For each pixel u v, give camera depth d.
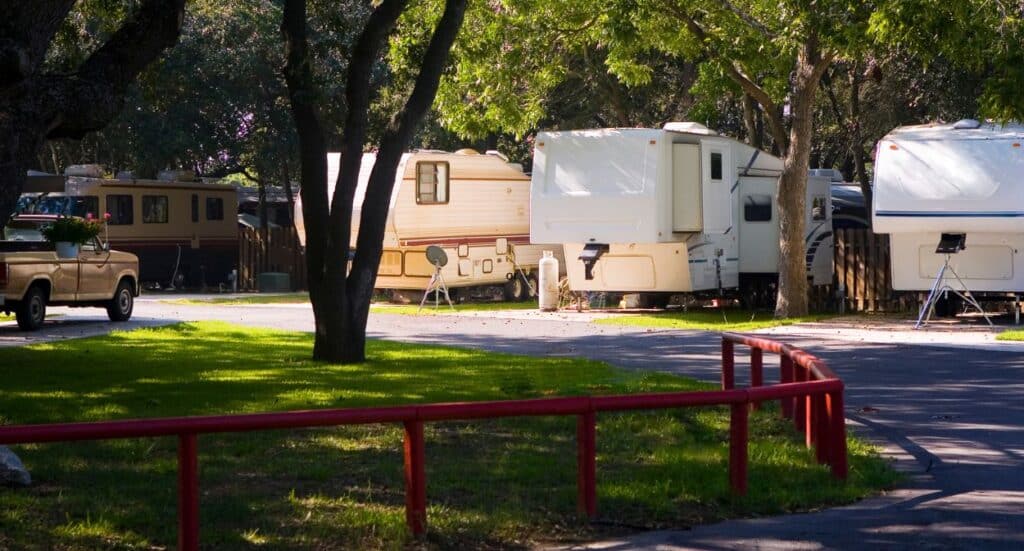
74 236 24.19
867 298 28.80
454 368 16.56
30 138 11.07
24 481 8.70
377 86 39.66
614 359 18.55
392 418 7.00
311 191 17.30
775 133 26.56
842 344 20.77
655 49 35.00
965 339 21.61
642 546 7.36
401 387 14.23
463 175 31.00
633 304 29.23
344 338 17.33
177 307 32.03
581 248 27.39
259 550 7.08
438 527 7.54
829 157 42.78
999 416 12.78
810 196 28.19
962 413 13.00
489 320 26.91
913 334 22.56
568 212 26.75
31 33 10.98
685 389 14.05
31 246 24.41
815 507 8.47
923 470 9.88
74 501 8.19
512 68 26.08
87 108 11.52
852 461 9.73
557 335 23.06
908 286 25.06
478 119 26.83
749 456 9.87
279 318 27.94
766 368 17.12
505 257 32.47
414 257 30.12
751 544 7.41
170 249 38.84
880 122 35.41
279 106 42.19
